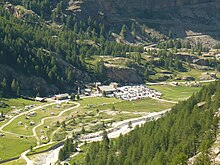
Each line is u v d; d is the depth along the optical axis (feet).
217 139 460.96
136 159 576.20
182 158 439.22
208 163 404.36
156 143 567.18
